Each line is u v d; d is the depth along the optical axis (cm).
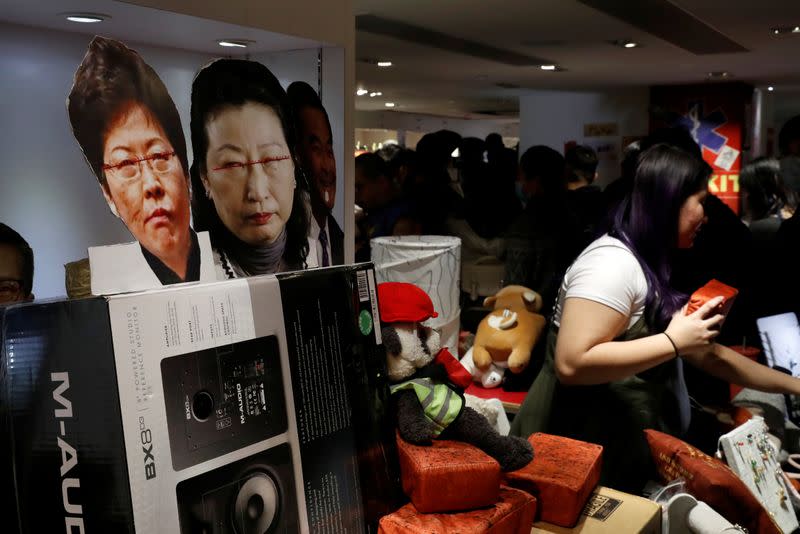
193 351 83
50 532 78
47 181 109
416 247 215
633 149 222
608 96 765
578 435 177
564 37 413
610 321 164
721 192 716
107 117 117
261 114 143
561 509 129
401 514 108
